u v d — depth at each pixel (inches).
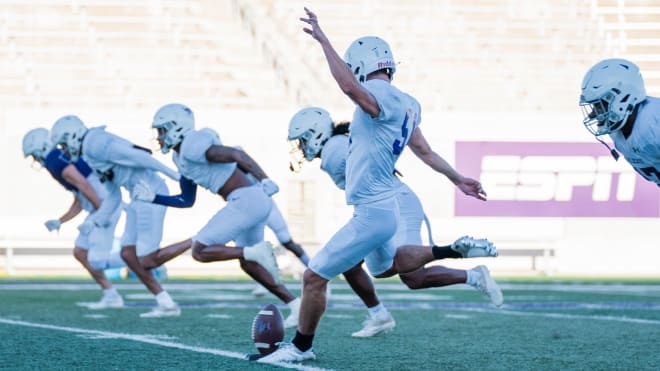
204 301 912.9
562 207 1427.2
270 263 665.0
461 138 1409.9
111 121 1374.3
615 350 543.8
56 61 1631.4
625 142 415.5
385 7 1765.5
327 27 1738.4
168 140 679.1
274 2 1750.7
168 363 474.0
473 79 1704.0
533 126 1419.8
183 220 1362.0
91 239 832.3
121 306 850.8
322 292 466.9
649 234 1440.7
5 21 1648.6
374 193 457.4
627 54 1765.5
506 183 1413.6
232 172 686.5
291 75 1659.7
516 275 1418.6
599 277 1365.7
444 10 1776.6
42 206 1352.1
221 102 1608.0
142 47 1664.6
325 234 1368.1
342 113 1454.2
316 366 462.0
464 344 569.3
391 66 461.1
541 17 1791.3
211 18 1721.2
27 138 877.2
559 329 661.9
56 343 560.1
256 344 488.7
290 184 1376.7
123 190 1334.9
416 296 1011.9
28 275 1348.4
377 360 491.5
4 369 458.3
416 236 585.0
